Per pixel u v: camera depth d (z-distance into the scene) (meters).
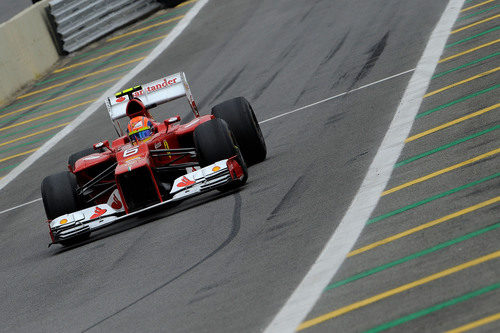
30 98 96.69
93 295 31.52
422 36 68.44
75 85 95.81
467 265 24.42
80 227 39.00
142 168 38.12
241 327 24.44
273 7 99.25
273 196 38.03
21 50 101.69
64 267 37.03
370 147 42.31
